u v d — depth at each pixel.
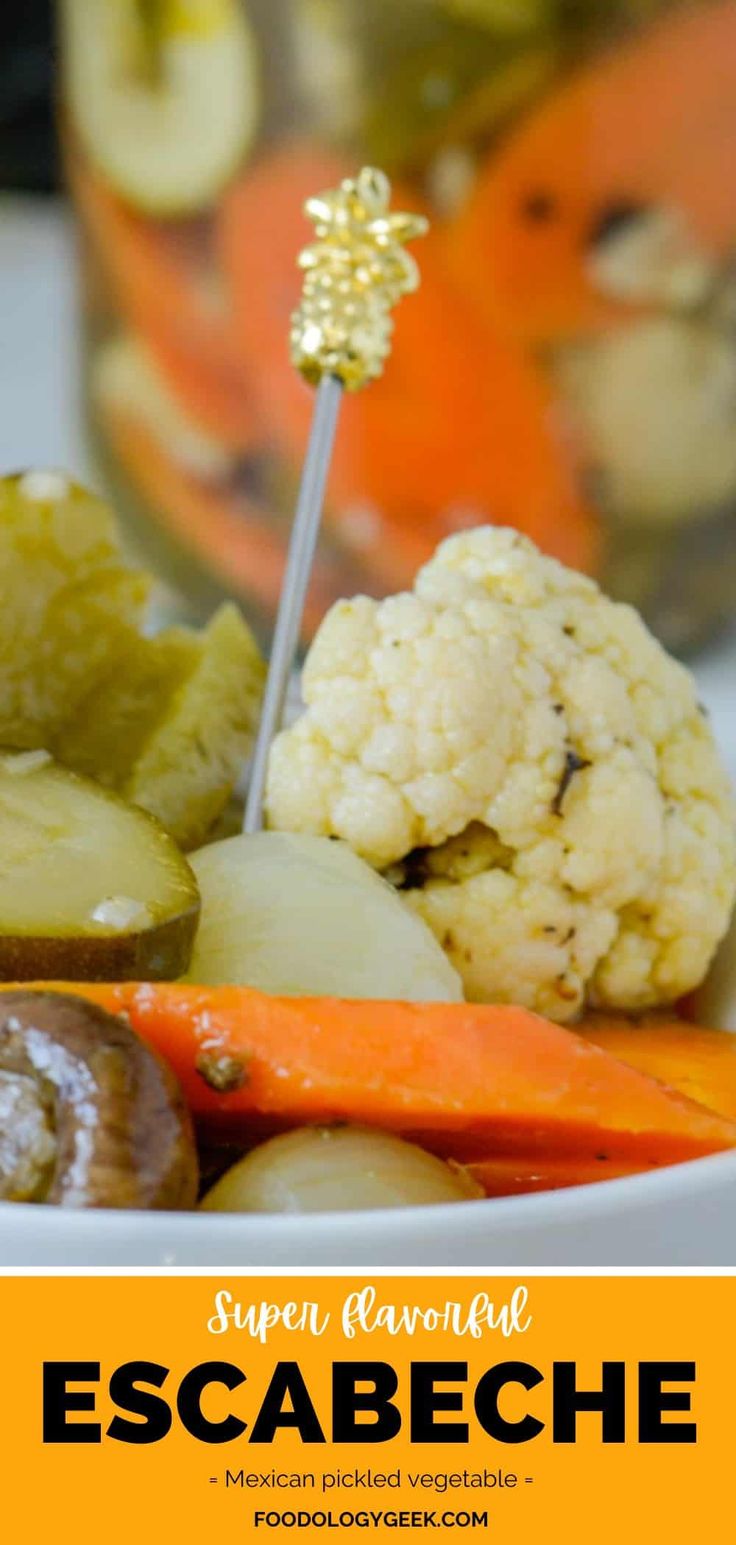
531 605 0.35
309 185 0.46
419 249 0.46
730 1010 0.36
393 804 0.34
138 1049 0.28
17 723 0.35
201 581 0.50
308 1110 0.30
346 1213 0.28
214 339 0.48
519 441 0.47
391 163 0.45
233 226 0.48
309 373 0.36
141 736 0.36
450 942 0.34
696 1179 0.29
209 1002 0.29
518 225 0.45
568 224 0.45
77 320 0.52
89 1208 0.28
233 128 0.47
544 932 0.34
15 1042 0.28
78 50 0.49
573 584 0.36
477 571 0.35
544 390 0.46
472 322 0.46
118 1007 0.29
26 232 0.74
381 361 0.36
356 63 0.45
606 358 0.46
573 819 0.34
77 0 0.49
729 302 0.47
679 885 0.35
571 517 0.47
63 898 0.31
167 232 0.48
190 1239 0.28
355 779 0.34
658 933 0.35
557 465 0.47
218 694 0.36
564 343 0.46
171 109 0.48
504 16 0.44
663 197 0.46
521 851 0.34
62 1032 0.28
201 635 0.37
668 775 0.35
